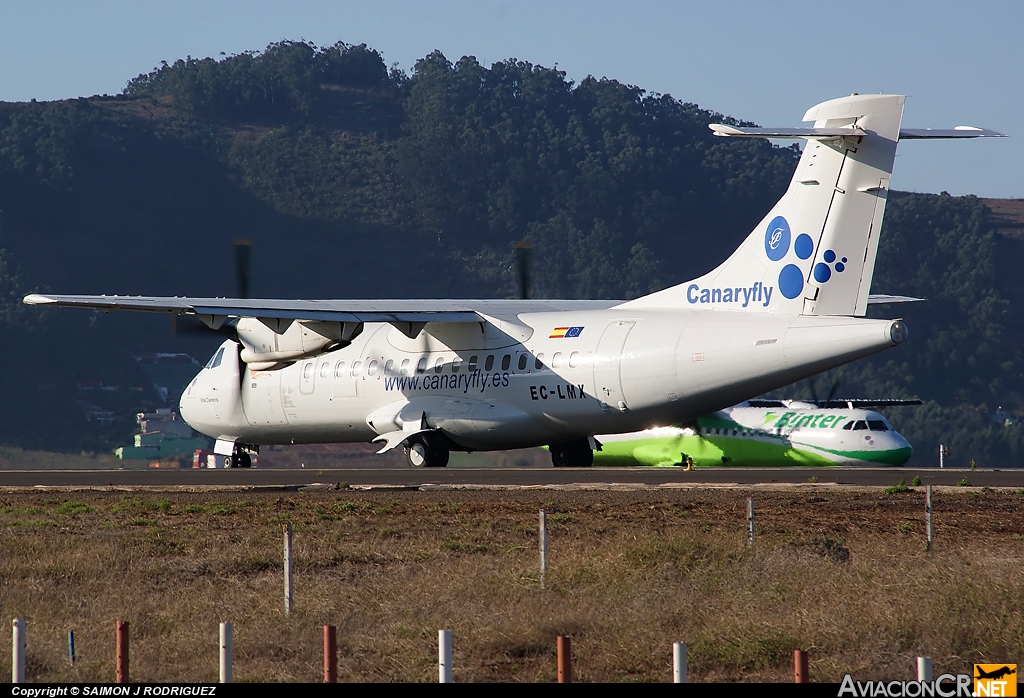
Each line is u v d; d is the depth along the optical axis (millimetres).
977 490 88000
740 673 41281
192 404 144750
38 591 53938
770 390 105938
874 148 99062
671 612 46594
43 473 135000
